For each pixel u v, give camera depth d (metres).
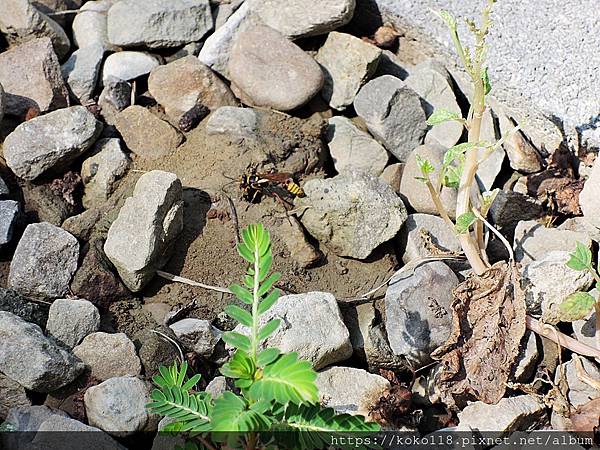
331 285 0.30
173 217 0.29
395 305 0.28
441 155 0.31
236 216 0.31
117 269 0.29
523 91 0.32
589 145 0.31
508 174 0.32
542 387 0.27
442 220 0.31
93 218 0.31
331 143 0.33
